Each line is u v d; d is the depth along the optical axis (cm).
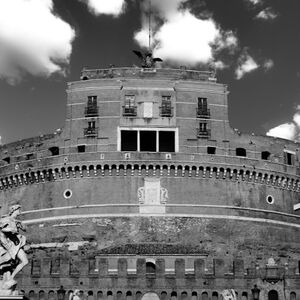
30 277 7144
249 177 9325
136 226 8819
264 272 7269
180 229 8831
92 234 8812
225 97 9619
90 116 9344
